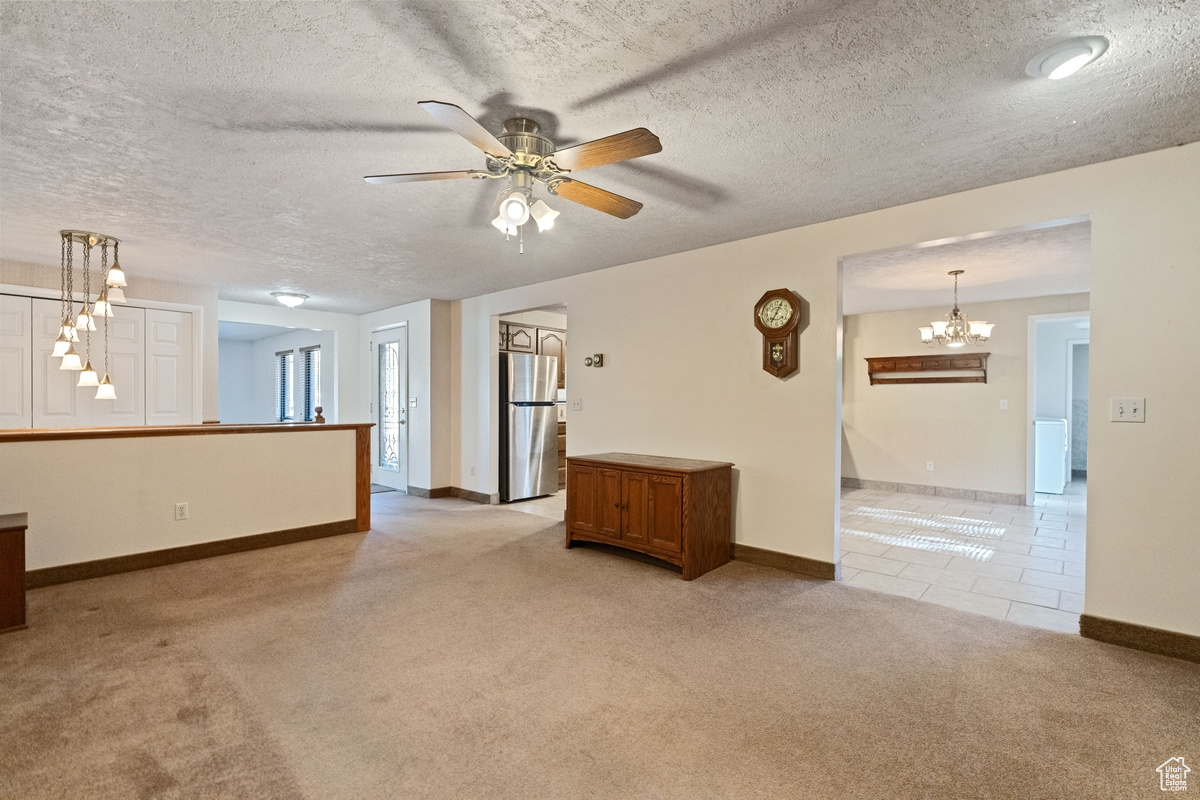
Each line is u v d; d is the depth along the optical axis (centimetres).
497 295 575
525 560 388
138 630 267
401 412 661
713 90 198
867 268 448
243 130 225
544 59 180
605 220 342
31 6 151
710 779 168
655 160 256
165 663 235
